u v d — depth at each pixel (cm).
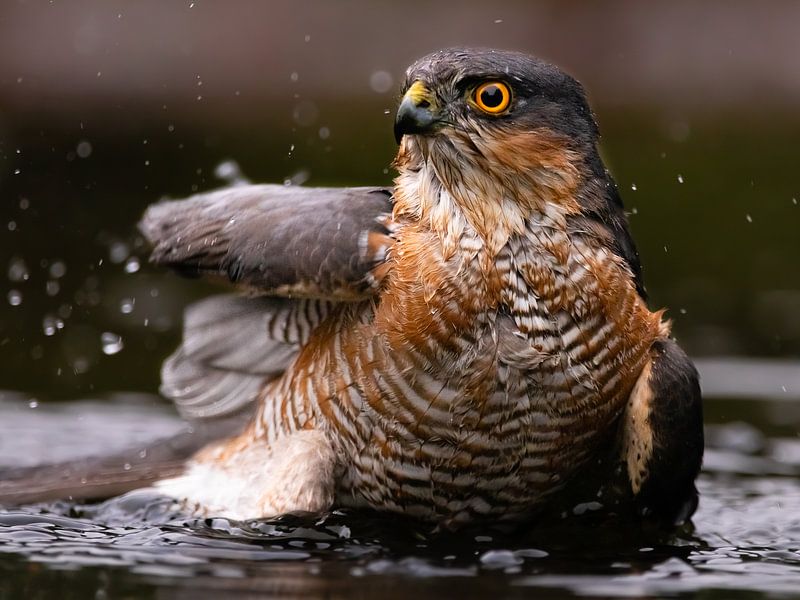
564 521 1052
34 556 952
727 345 1716
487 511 1019
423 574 913
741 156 2561
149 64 2792
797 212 2297
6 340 1692
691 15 2967
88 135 2534
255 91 2791
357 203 1004
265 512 1009
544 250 965
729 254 2105
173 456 1154
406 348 956
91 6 2822
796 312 1845
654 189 2405
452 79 961
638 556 976
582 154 992
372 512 1031
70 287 1889
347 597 859
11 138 2473
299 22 2895
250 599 855
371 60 2867
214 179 2314
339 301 998
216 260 1037
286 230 1000
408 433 977
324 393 1007
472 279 954
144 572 913
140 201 2208
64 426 1402
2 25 2758
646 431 988
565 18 2958
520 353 956
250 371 1107
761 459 1323
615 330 977
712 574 928
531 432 977
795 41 2925
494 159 961
